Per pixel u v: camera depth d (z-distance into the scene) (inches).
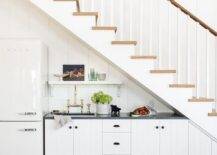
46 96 187.6
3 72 167.8
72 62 197.6
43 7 162.4
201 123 171.8
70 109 191.9
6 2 197.0
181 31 197.0
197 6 202.2
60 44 197.5
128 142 173.6
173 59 195.9
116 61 165.9
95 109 195.9
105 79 195.6
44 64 179.6
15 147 168.9
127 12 194.7
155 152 173.6
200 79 199.2
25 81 168.2
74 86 197.6
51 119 172.7
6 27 196.7
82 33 163.8
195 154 173.3
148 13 195.5
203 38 198.1
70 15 163.2
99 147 173.5
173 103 169.9
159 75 168.7
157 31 191.0
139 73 167.6
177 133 173.5
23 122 168.9
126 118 173.6
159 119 173.6
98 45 164.7
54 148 172.7
